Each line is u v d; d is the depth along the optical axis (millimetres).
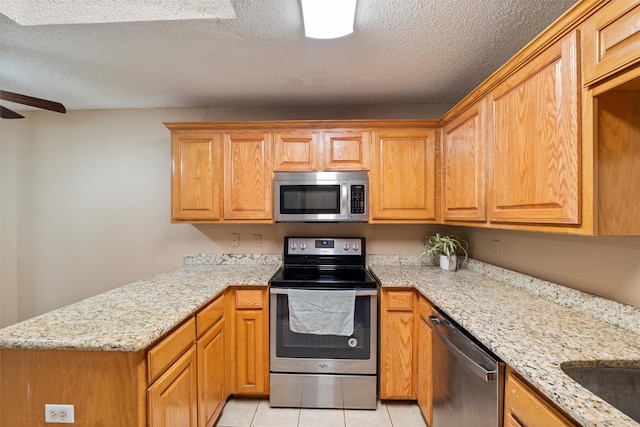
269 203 2148
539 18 1322
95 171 2506
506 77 1306
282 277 2014
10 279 2486
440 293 1551
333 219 2104
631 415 848
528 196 1166
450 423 1339
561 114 981
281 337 1909
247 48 1576
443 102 2365
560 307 1319
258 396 2004
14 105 2344
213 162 2156
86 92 2158
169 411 1195
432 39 1486
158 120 2488
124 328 1098
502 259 1871
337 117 2432
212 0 1203
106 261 2518
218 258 2492
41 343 987
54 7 1247
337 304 1855
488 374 981
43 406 1035
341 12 1233
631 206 890
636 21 744
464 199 1729
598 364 862
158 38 1484
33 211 2508
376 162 2123
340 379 1885
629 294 1077
